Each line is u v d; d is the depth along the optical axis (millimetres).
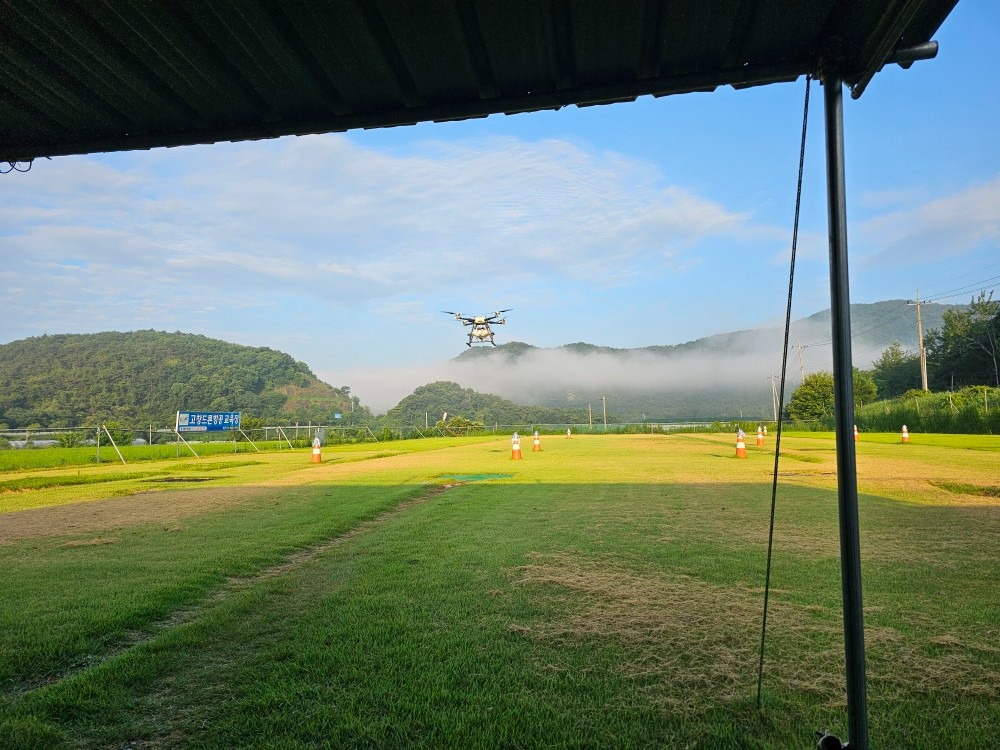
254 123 3162
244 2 2312
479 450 27312
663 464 16500
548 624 3805
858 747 1942
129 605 4184
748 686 2955
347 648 3447
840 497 1987
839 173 2133
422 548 6039
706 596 4336
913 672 3090
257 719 2670
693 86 2699
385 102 2961
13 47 2564
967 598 4250
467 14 2363
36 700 2828
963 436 32188
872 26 2119
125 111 3062
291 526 7312
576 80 2773
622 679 3043
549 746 2451
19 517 8414
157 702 2836
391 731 2568
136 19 2404
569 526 7113
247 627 3832
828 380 60688
